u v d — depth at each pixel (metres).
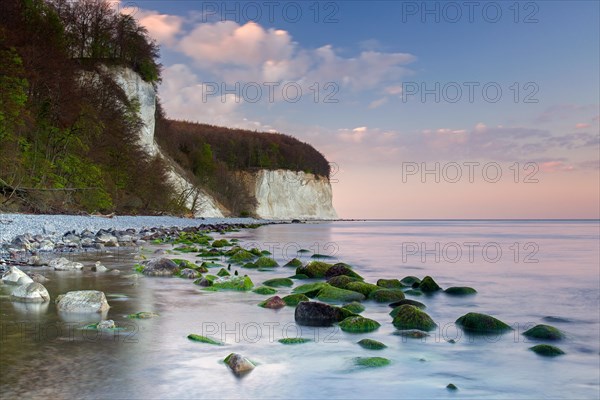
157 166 57.09
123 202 50.28
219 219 72.06
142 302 9.28
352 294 10.55
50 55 39.81
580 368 5.99
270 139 153.50
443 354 6.44
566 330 8.42
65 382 4.73
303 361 5.82
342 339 6.97
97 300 8.27
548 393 5.09
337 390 4.87
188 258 18.59
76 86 41.28
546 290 13.44
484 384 5.30
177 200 64.06
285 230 56.91
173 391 4.63
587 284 14.71
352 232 59.28
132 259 16.50
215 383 4.91
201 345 6.31
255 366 5.52
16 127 34.00
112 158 48.16
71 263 13.69
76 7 60.41
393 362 5.93
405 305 8.41
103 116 45.91
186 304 9.26
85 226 27.88
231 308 9.01
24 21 41.69
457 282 15.16
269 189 127.38
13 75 31.59
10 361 5.36
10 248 16.55
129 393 4.52
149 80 64.62
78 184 39.03
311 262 14.16
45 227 23.12
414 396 4.79
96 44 61.75
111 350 5.91
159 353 5.87
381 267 19.56
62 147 38.62
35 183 34.22
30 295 8.98
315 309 8.11
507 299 11.81
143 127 61.38
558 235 57.41
